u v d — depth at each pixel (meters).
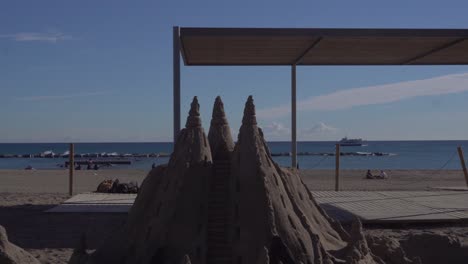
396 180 31.95
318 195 19.98
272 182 8.06
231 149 8.87
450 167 56.09
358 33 14.77
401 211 15.97
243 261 7.54
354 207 16.75
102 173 37.53
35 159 81.44
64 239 13.02
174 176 8.23
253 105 8.43
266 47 16.59
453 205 17.27
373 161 69.62
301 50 17.25
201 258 7.67
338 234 9.32
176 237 7.83
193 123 8.61
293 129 19.84
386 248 9.23
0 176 33.50
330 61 19.66
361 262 7.67
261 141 8.43
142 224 8.45
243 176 8.03
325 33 14.70
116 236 8.62
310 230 8.09
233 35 14.53
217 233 7.90
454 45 16.42
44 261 10.91
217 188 8.24
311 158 77.06
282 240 7.57
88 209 16.86
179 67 14.35
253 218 7.71
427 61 19.80
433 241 10.70
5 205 18.48
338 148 22.70
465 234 13.46
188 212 7.95
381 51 17.58
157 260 7.73
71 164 21.62
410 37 14.90
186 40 15.24
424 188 25.30
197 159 8.31
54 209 16.94
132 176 34.41
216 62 19.52
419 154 95.25
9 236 13.34
